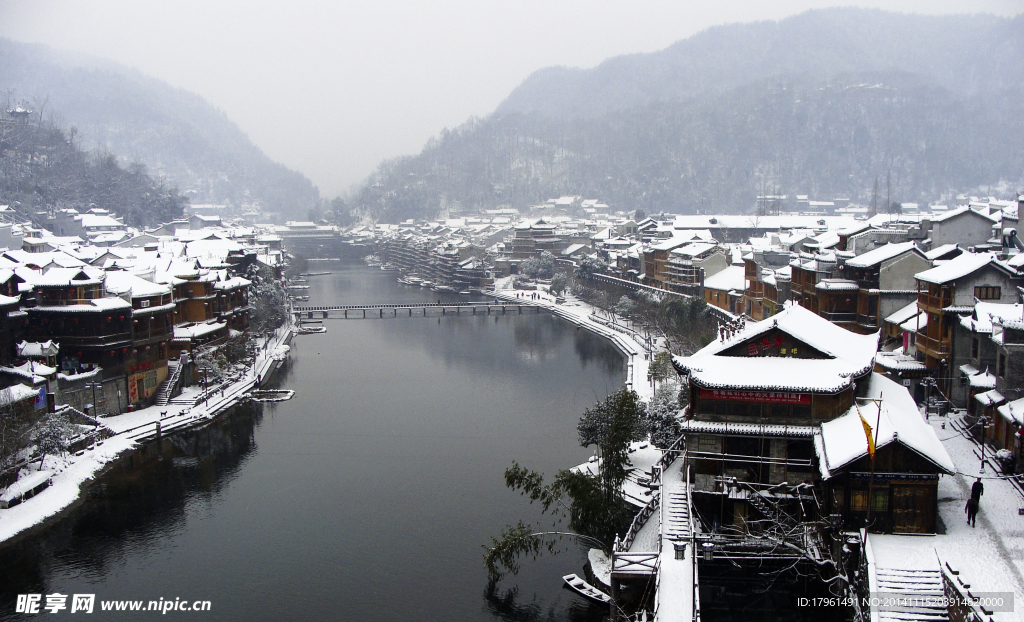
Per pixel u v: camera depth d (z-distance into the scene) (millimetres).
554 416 122250
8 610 65938
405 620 64688
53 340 108688
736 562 61938
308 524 82500
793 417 64875
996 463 70688
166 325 123250
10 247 188250
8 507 82312
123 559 74875
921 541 55938
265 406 129875
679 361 67625
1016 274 84812
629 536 66562
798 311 75500
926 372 91562
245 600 67750
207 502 88375
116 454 100812
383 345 187625
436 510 85812
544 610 65750
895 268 107625
